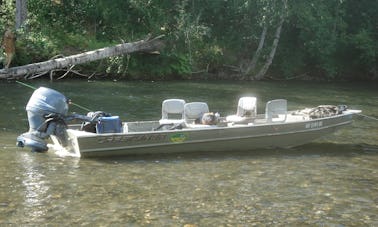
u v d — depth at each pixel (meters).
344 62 36.09
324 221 7.49
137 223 7.18
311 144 12.71
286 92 24.98
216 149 11.44
